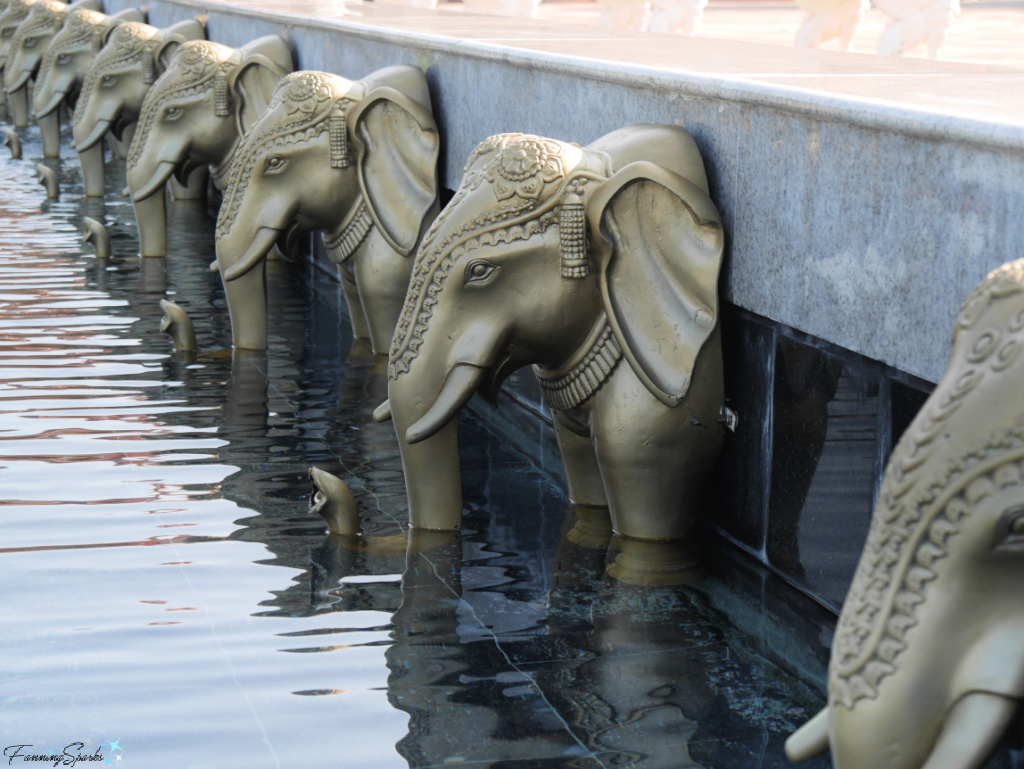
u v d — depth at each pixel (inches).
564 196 128.2
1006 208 95.3
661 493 136.5
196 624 113.5
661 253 131.0
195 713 97.5
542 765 91.0
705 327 130.9
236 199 205.8
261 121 204.4
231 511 142.6
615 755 92.7
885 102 109.1
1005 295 71.6
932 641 69.6
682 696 102.4
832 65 150.9
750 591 126.1
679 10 330.3
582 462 148.1
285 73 258.8
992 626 69.7
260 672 104.5
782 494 130.0
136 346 213.2
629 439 133.6
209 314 235.9
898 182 107.4
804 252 121.4
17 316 230.5
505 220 129.4
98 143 354.3
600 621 116.8
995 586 69.4
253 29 304.7
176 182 365.7
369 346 218.4
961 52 278.4
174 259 283.9
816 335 120.8
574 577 127.3
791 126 121.7
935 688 69.6
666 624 116.6
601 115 157.0
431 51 206.7
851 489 119.0
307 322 235.1
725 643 112.7
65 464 156.5
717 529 142.6
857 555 118.8
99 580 122.7
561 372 137.2
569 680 104.5
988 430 68.8
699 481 137.9
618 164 132.3
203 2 349.1
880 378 113.7
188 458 160.4
